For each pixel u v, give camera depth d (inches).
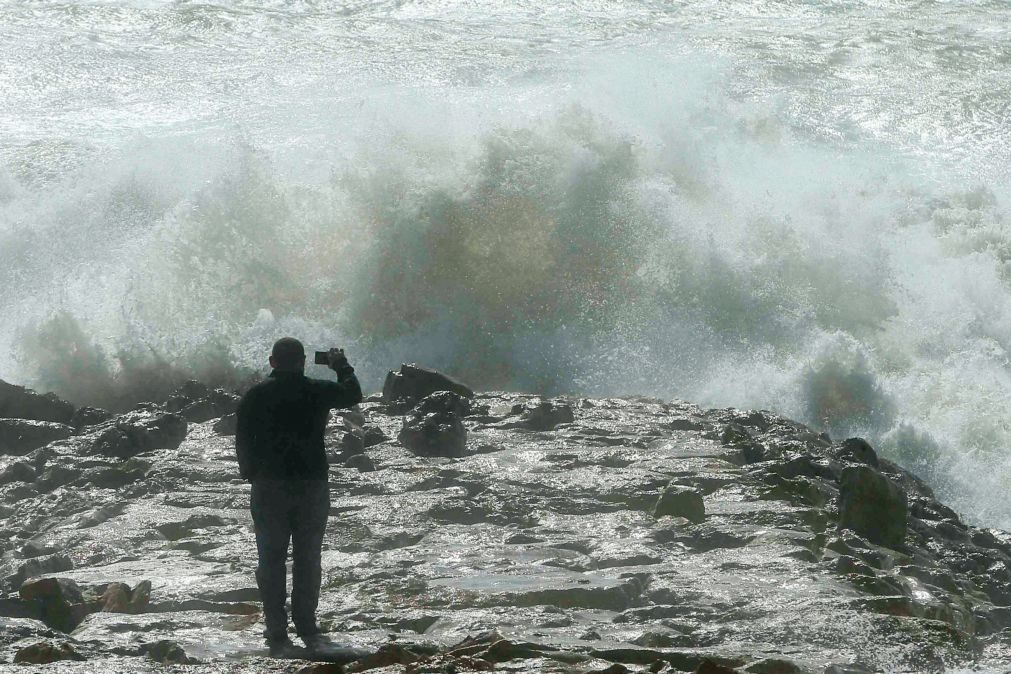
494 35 7027.6
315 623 890.7
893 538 1342.3
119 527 1256.2
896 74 6205.7
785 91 5782.5
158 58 6318.9
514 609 949.2
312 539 890.1
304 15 7450.8
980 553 1412.4
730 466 1536.7
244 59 6333.7
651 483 1433.3
